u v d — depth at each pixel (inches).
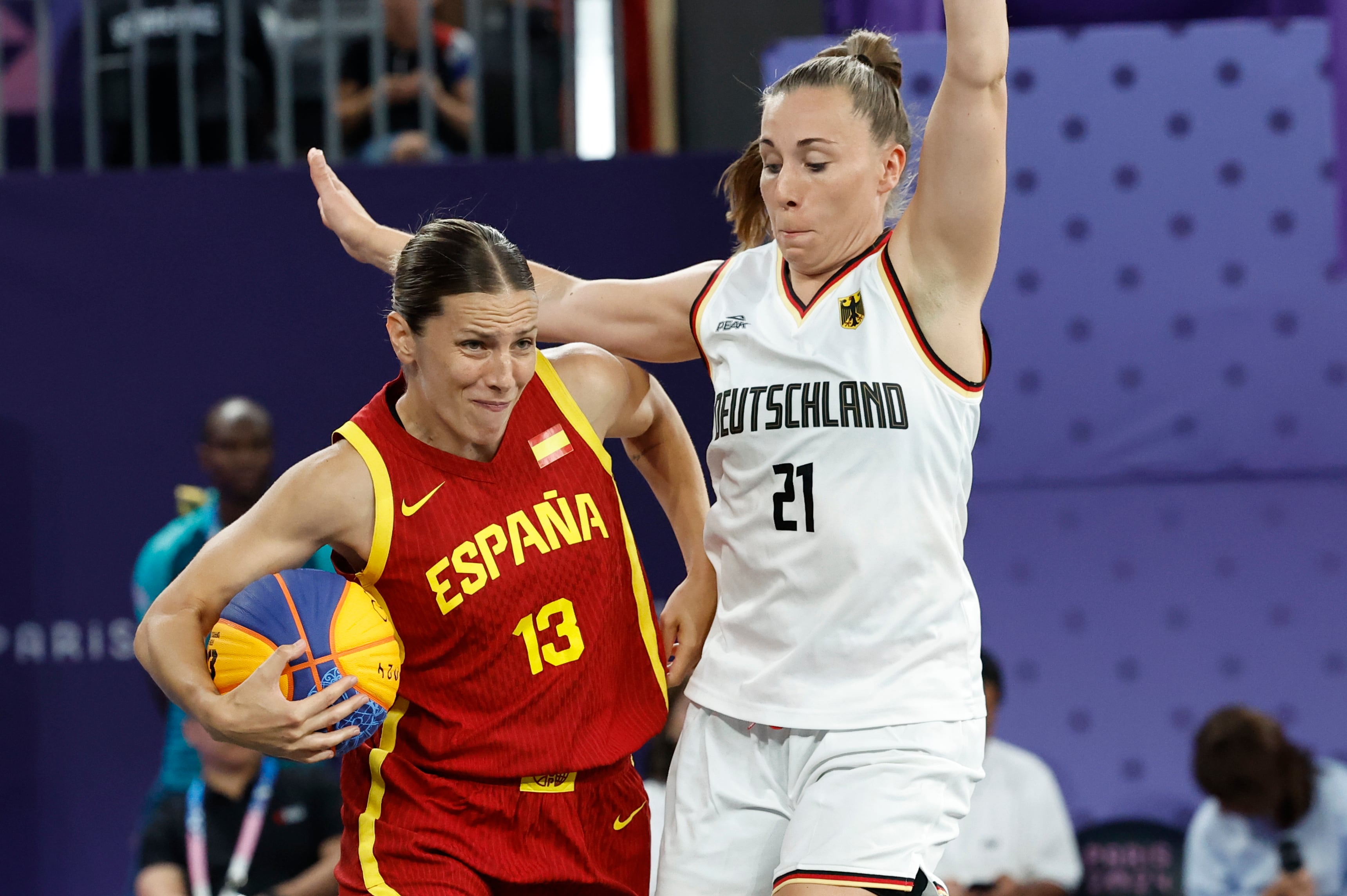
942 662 259.1
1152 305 497.7
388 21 636.1
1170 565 497.4
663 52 613.6
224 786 478.9
